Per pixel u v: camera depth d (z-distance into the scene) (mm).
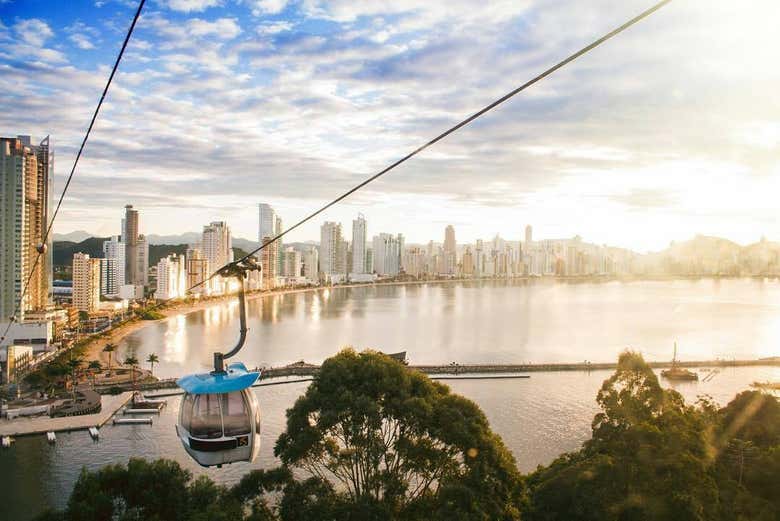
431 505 32531
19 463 86125
